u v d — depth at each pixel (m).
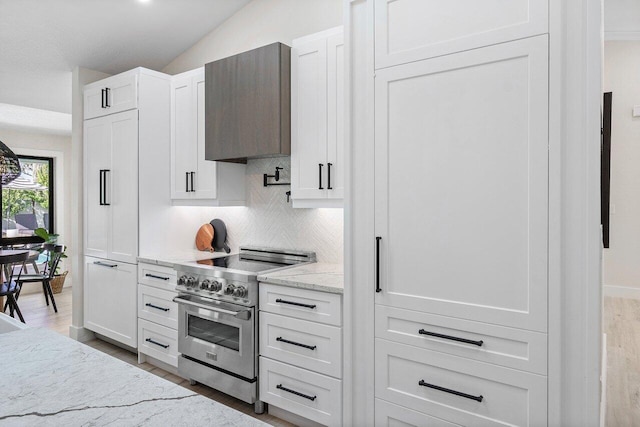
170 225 3.43
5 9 2.85
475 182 1.63
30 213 5.91
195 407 0.79
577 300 1.45
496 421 1.60
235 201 3.25
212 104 2.88
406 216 1.80
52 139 6.04
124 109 3.25
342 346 2.10
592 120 1.42
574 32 1.45
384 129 1.85
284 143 2.57
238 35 3.36
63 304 5.08
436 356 1.73
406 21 1.79
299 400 2.28
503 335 1.58
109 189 3.39
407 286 1.80
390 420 1.86
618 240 4.75
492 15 1.59
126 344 3.29
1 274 4.21
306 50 2.52
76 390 0.85
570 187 1.46
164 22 3.30
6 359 1.03
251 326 2.44
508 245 1.57
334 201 2.42
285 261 3.05
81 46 3.38
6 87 3.78
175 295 2.92
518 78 1.54
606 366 2.96
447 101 1.69
